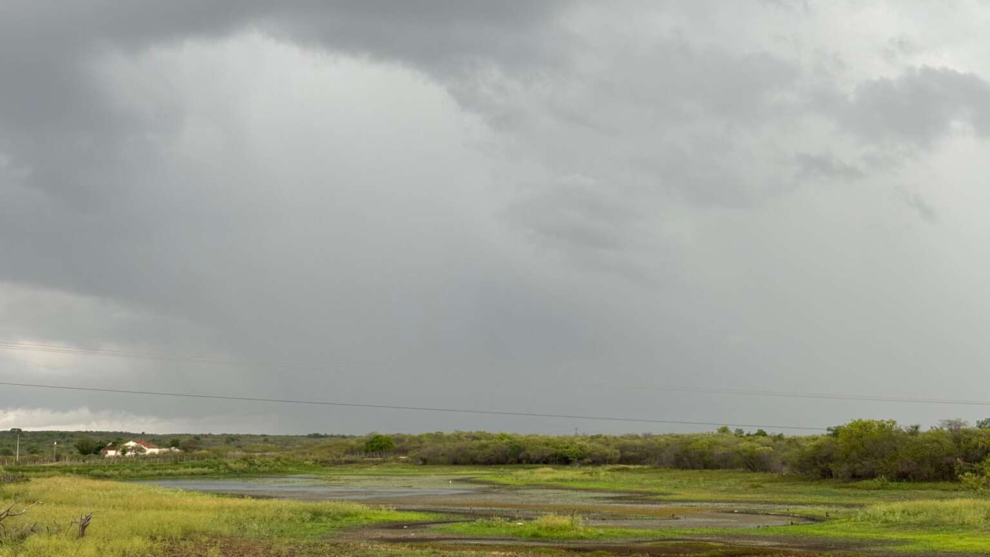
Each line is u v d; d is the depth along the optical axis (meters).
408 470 138.25
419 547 36.91
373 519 49.31
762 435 179.88
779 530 45.31
